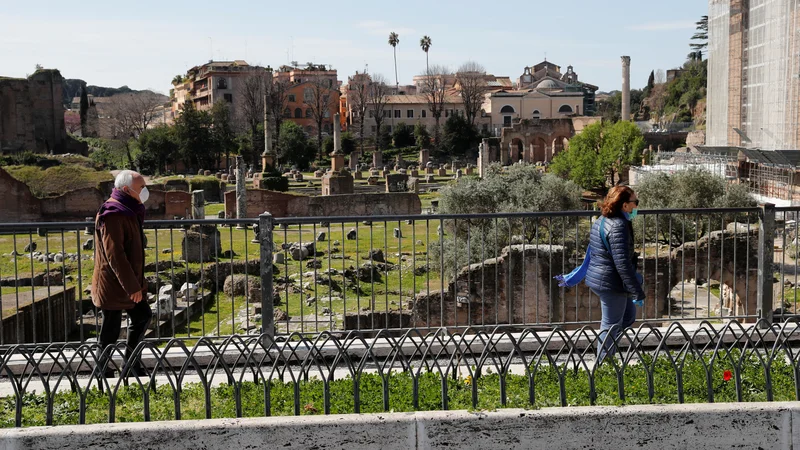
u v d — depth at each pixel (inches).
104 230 298.5
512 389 248.8
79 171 2630.4
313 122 5777.6
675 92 5383.9
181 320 776.9
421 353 333.7
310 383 261.9
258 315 751.1
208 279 970.7
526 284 604.1
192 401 251.8
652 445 210.4
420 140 5039.4
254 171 3905.0
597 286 319.3
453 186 1299.2
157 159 3983.8
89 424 209.2
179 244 1321.4
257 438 205.8
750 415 211.0
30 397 255.4
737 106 2127.2
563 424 209.6
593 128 2546.8
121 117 4781.0
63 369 236.4
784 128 1808.6
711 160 2126.0
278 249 1216.2
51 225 362.9
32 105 4215.1
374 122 5703.7
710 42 2310.5
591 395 228.5
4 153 3855.8
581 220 1122.7
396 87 6707.7
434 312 623.2
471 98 5482.3
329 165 4566.9
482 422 209.0
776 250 887.1
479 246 925.2
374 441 207.8
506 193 1273.4
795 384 234.2
